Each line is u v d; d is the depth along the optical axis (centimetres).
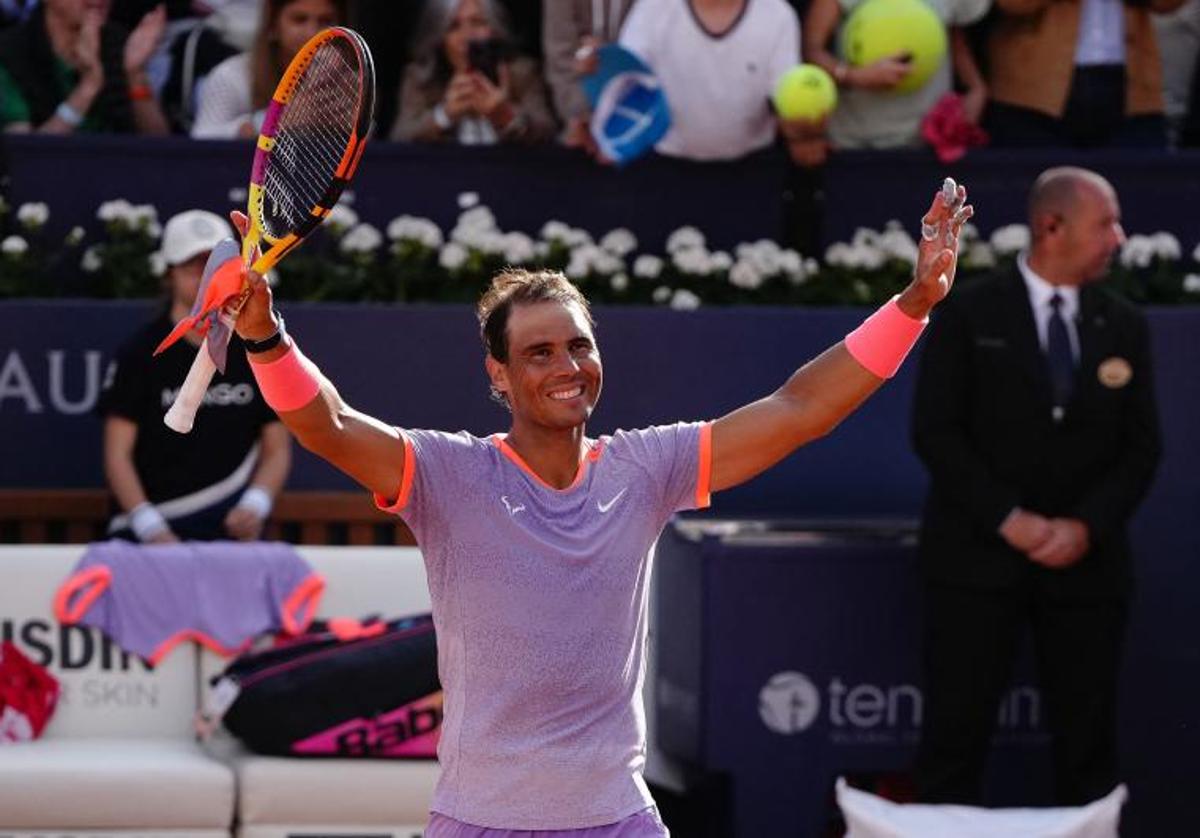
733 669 2380
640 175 2827
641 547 1280
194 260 2414
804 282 2772
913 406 2278
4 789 2047
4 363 2620
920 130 2872
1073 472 2245
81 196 2750
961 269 2783
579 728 1250
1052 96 2898
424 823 2097
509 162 2806
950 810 1959
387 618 2294
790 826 2391
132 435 2430
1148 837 2555
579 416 1265
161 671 2272
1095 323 2253
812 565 2388
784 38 2783
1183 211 2892
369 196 2800
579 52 2728
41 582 2261
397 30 2847
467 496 1256
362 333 2648
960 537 2247
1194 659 2588
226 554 2302
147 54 2836
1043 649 2284
